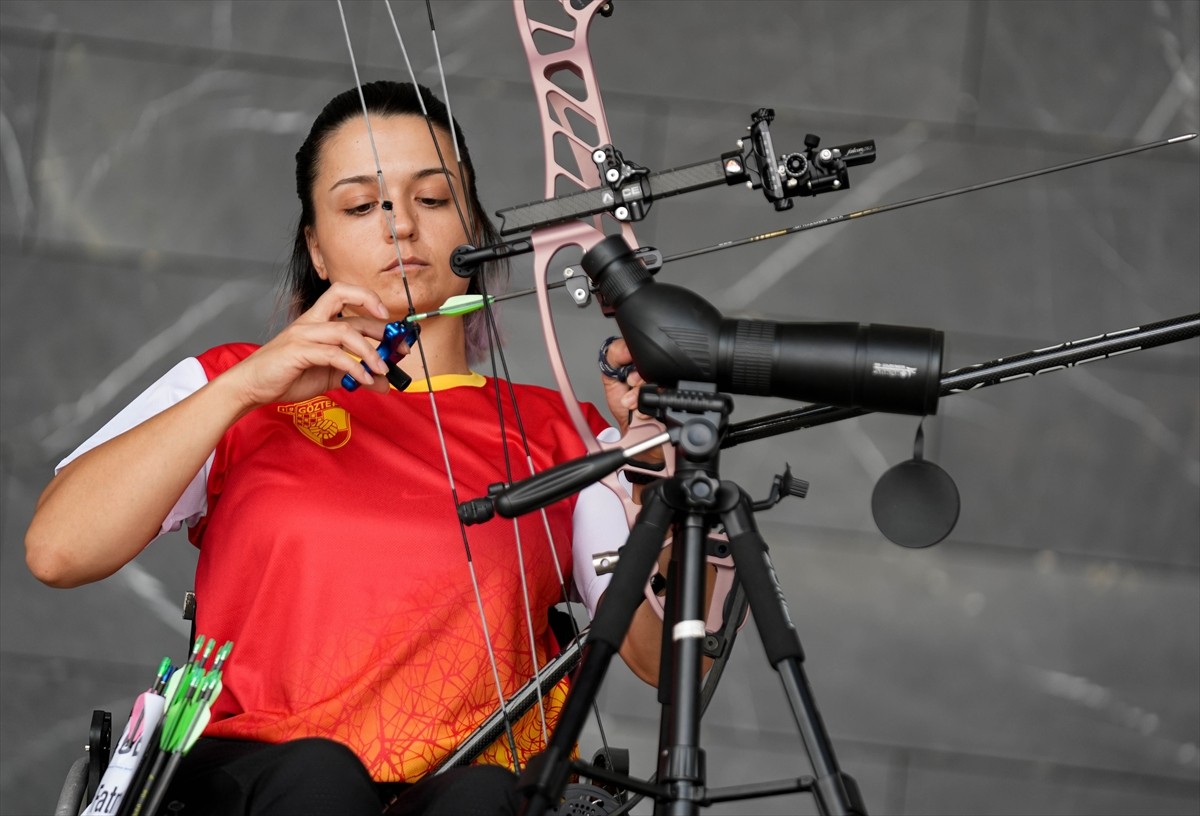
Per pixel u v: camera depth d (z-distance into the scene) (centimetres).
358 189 609
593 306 1098
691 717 391
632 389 527
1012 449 1096
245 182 1107
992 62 1122
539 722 588
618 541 620
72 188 1099
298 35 1118
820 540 1090
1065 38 1122
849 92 1123
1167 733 1071
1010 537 1091
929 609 1083
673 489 413
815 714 383
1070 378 1098
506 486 422
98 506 532
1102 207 1112
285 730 539
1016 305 1107
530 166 1110
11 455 1075
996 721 1075
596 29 1123
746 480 1098
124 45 1110
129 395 1087
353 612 557
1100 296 1108
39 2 1109
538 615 595
